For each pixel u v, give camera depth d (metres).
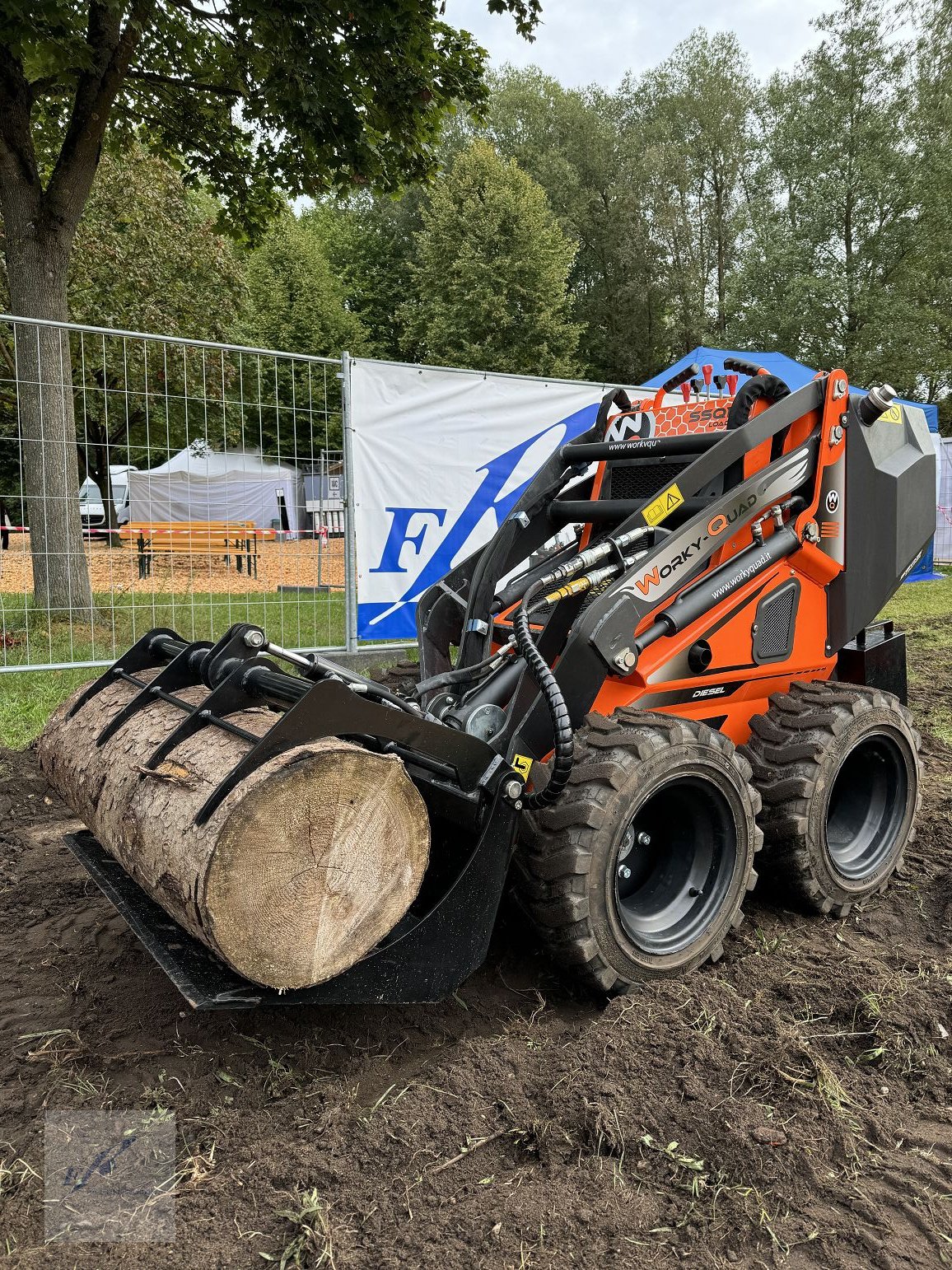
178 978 2.15
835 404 3.41
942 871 3.77
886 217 23.38
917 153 23.12
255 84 8.72
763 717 3.38
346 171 9.46
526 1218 1.90
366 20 7.57
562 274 29.16
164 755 2.36
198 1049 2.51
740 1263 1.82
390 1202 1.94
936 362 23.67
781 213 25.00
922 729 5.96
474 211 28.69
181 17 8.59
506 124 35.12
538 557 3.51
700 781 2.82
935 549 18.06
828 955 3.05
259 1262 1.78
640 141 35.12
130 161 14.93
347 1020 2.68
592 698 2.83
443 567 7.32
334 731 2.18
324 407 7.27
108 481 7.39
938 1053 2.53
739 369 3.70
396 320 35.78
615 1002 2.65
